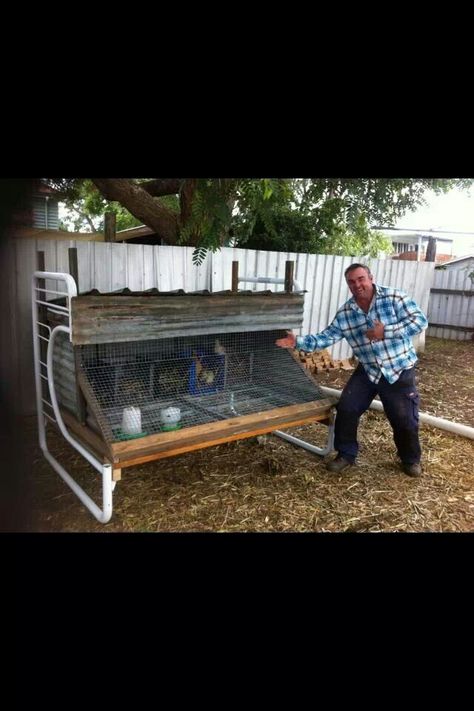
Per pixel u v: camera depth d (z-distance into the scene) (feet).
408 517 9.77
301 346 11.51
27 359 12.65
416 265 25.05
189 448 9.17
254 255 18.20
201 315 9.74
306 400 11.70
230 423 9.82
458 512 10.06
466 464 12.39
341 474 11.53
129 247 14.76
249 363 12.75
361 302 10.82
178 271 16.06
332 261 21.03
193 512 9.62
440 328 32.71
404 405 10.96
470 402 17.88
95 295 8.43
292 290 12.15
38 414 11.12
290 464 12.03
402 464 11.77
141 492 10.34
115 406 9.68
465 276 31.32
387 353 10.64
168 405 10.48
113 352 10.43
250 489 10.65
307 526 9.30
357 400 11.28
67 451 12.01
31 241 11.13
